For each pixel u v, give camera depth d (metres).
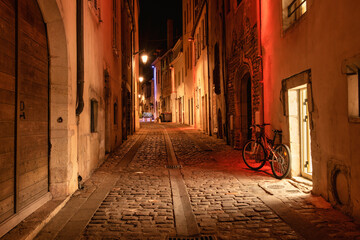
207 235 3.67
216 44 14.43
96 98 7.71
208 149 11.46
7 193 3.54
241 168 7.79
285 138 6.46
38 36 4.52
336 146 4.25
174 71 35.91
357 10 3.64
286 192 5.30
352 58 3.76
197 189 5.79
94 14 7.42
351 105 3.85
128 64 17.47
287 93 6.29
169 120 37.91
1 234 3.31
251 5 8.85
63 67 4.96
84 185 6.01
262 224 3.98
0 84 3.39
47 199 4.69
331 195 4.45
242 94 10.93
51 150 4.91
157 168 7.98
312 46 4.98
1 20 3.42
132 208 4.68
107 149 10.30
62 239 3.53
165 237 3.62
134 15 21.80
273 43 7.11
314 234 3.55
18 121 3.76
